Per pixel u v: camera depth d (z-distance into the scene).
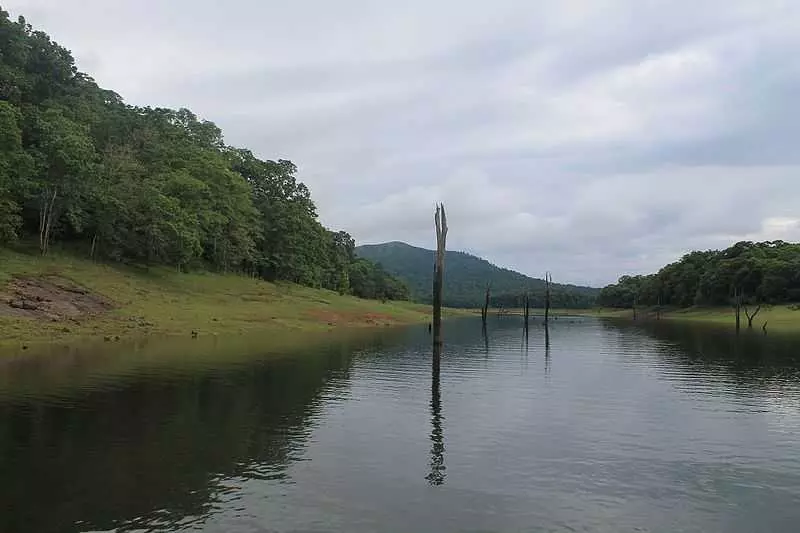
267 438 15.06
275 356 31.98
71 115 60.69
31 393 19.66
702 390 23.81
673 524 10.06
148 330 40.31
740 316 101.12
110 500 10.64
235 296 61.47
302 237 91.25
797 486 12.05
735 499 11.29
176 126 82.50
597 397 21.94
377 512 10.27
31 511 10.10
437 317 37.75
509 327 82.69
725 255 133.12
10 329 32.88
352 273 131.50
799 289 103.56
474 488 11.59
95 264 52.94
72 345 32.31
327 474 12.30
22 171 45.34
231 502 10.64
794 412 19.41
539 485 11.84
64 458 13.00
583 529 9.77
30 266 44.72
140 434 15.09
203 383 22.53
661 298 149.50
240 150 95.69
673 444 15.18
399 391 22.58
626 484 12.03
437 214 38.31
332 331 54.81
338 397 20.92
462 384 24.69
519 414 18.64
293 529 9.52
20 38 59.53
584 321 113.31
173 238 56.88
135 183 58.03
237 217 75.94
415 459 13.47
